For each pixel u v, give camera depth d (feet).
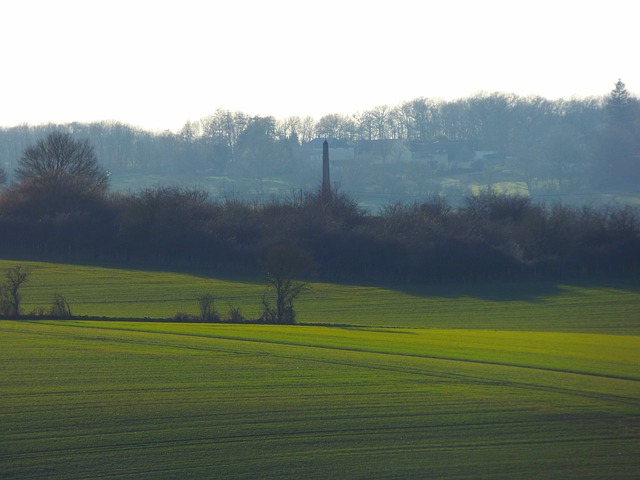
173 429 288.71
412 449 275.18
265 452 268.62
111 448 268.00
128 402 321.32
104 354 424.87
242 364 404.98
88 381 356.38
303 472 252.62
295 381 366.22
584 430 299.17
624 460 269.03
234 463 258.37
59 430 283.79
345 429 293.84
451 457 268.41
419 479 249.34
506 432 295.07
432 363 420.36
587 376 391.86
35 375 366.84
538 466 262.26
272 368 395.96
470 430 296.30
